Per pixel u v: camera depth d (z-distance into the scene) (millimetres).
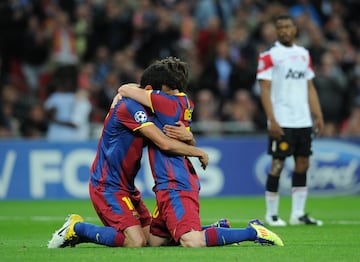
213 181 58219
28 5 70125
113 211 25953
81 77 63625
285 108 37625
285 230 34469
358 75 69188
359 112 64438
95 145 56750
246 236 25484
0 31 68625
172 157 25828
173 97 26203
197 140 58219
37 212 46625
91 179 26656
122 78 63906
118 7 71188
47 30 69062
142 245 25719
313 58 66625
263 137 61000
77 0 73000
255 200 55406
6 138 60500
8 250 25688
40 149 56312
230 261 22203
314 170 59188
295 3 77062
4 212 46750
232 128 61844
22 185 56031
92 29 70750
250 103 63812
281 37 37844
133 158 26156
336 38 74188
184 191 25438
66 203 53281
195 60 67375
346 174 59719
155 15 69625
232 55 68125
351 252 24891
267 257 23109
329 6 79125
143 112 25828
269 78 37438
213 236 25234
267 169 59312
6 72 68688
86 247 26375
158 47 67562
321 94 62438
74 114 57812
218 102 64812
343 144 59781
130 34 70250
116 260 22594
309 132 37906
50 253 24469
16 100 62969
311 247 26297
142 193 56688
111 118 26344
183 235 25156
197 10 74812
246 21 72000
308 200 55844
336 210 47531
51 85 61031
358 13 79250
